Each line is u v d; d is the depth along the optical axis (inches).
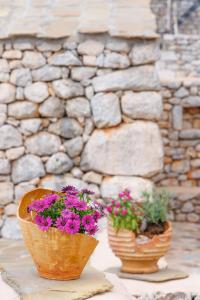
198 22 618.5
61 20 279.1
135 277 212.8
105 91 269.9
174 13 598.2
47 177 273.7
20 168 273.3
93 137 271.3
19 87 272.8
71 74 272.4
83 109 272.1
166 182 444.5
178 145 442.6
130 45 270.4
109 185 269.1
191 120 448.1
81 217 137.9
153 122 272.7
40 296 125.6
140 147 269.0
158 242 214.7
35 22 277.7
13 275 140.9
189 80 437.1
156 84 270.5
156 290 201.8
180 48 517.3
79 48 271.1
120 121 269.9
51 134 273.4
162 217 223.9
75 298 125.5
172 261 270.2
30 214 147.7
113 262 232.5
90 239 137.1
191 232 372.2
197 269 249.3
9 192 273.4
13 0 301.0
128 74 268.8
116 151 269.3
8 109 273.1
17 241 266.1
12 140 272.8
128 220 212.5
